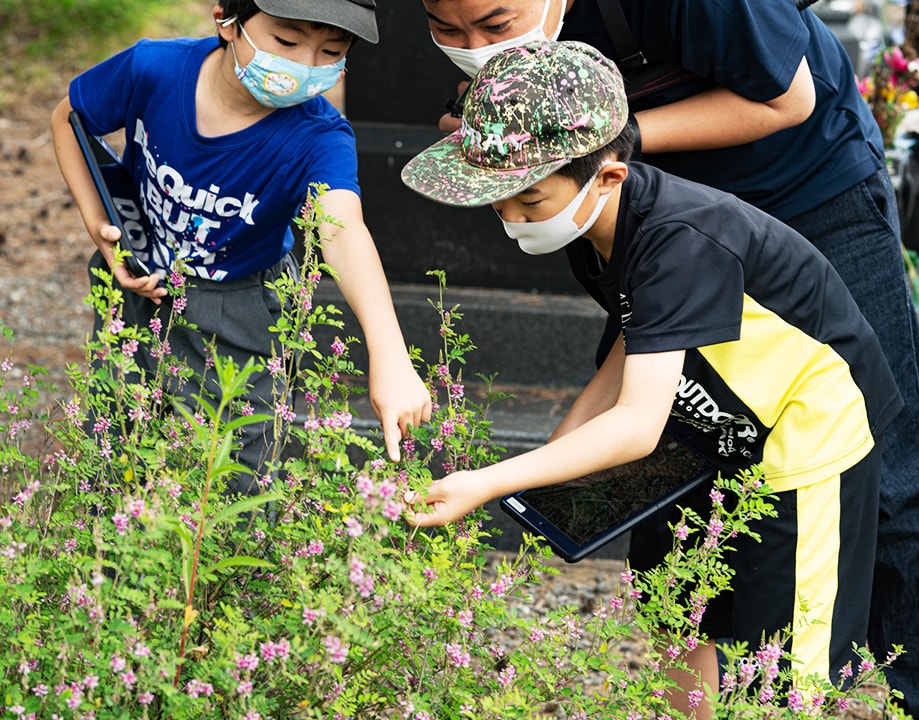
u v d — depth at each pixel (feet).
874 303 9.41
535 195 7.27
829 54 9.22
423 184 7.29
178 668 6.25
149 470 6.72
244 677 6.02
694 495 8.70
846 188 9.19
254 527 7.38
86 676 5.81
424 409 7.52
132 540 6.02
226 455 6.25
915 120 17.07
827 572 7.89
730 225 7.47
